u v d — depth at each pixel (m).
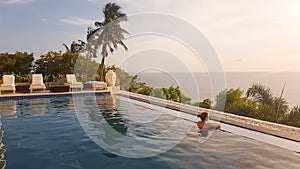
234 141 4.18
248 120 5.38
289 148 3.76
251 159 3.36
